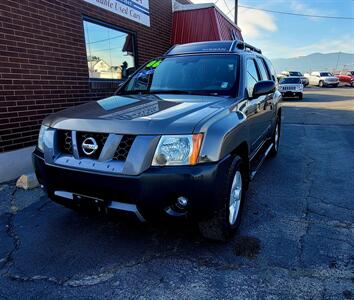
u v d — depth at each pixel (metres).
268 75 5.39
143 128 2.48
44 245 3.04
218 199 2.59
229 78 3.74
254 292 2.35
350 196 4.15
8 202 4.04
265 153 4.88
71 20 6.01
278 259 2.75
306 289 2.37
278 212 3.68
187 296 2.32
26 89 5.14
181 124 2.50
